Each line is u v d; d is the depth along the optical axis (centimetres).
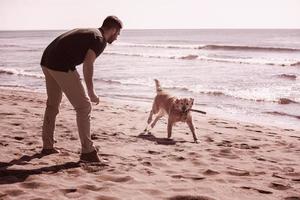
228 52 3684
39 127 542
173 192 302
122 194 293
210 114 921
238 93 1236
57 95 387
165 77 1684
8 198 274
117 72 1914
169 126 569
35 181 310
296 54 3344
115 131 573
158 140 540
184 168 382
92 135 525
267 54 3388
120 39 8681
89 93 359
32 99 943
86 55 350
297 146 541
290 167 408
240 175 366
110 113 784
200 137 584
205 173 366
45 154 396
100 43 355
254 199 295
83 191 295
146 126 621
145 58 2911
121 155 423
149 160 407
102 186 309
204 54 3412
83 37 350
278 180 352
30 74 1812
